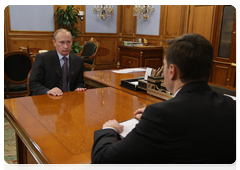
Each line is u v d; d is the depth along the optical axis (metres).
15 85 3.58
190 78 0.87
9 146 2.64
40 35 6.50
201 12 4.96
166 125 0.77
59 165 0.93
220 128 0.79
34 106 1.67
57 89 2.04
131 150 0.80
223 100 0.88
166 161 0.81
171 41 0.91
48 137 1.17
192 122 0.77
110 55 7.85
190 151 0.76
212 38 4.71
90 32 7.32
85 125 1.34
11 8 5.96
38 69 2.37
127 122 1.31
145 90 2.23
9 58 3.33
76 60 2.53
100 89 2.23
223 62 4.52
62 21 6.48
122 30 7.77
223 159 0.79
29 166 1.65
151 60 6.02
